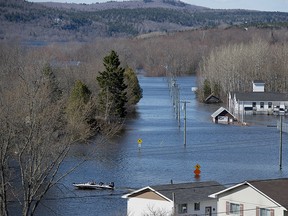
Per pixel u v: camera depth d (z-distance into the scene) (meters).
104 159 111.69
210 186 77.25
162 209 71.19
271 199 64.31
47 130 64.31
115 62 159.88
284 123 161.38
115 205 82.31
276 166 109.44
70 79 170.00
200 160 114.56
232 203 67.38
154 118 172.88
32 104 56.69
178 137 140.88
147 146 128.12
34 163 56.16
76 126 89.56
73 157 110.00
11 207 75.69
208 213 73.88
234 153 122.06
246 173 103.25
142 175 101.12
